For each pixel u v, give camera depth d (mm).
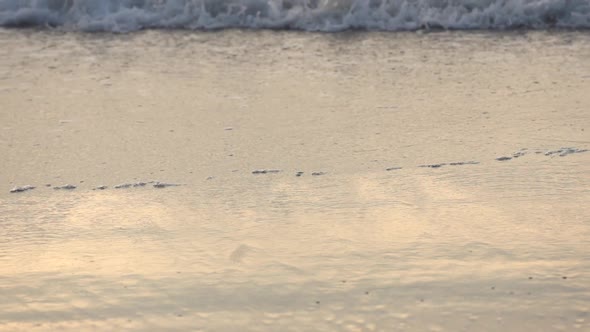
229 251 13023
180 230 14484
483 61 29516
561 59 29688
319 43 32750
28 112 23453
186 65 28906
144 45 32094
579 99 24406
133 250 13406
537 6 36062
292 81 26828
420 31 35062
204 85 26328
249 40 33125
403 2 36250
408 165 18828
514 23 35906
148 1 36688
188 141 21000
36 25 35469
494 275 11500
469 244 12891
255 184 17594
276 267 12141
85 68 28469
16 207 16531
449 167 18359
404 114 23203
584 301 10602
